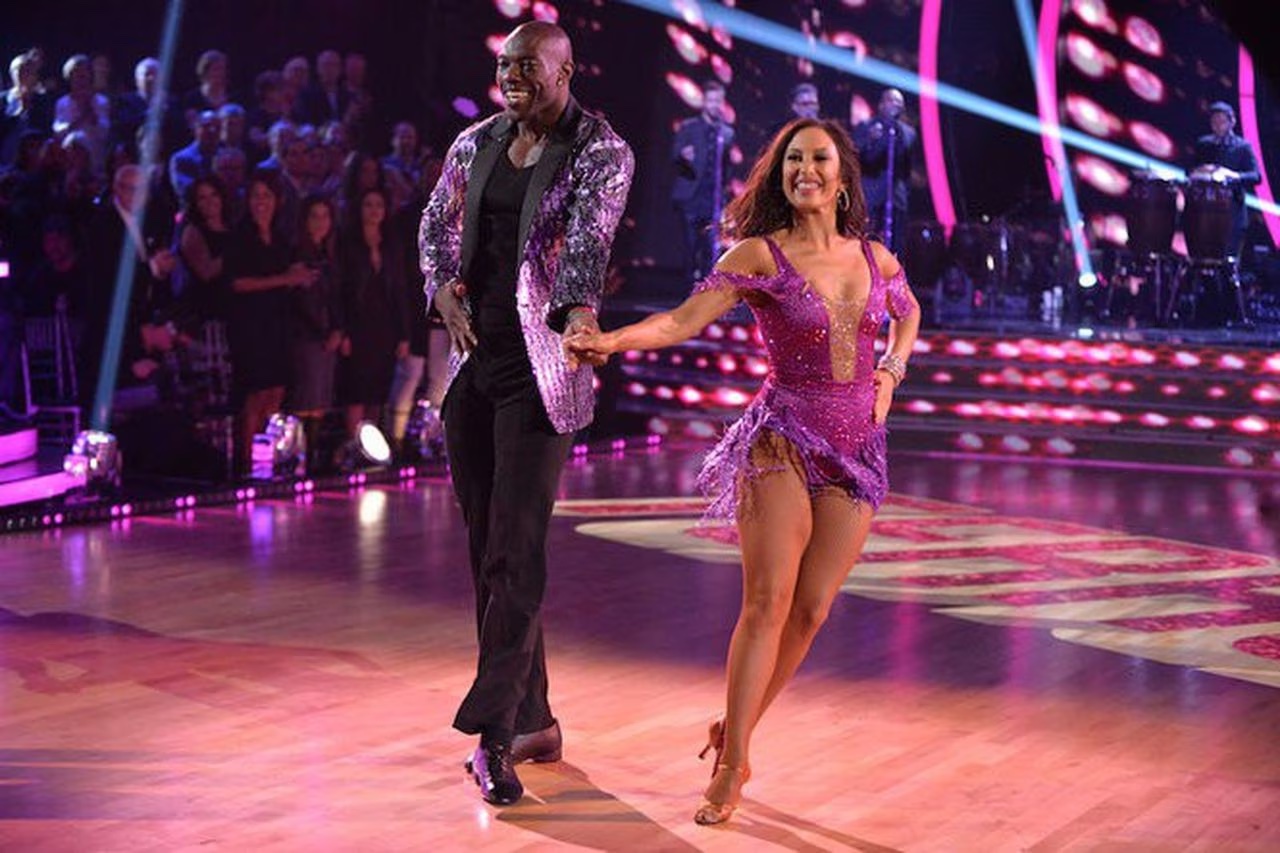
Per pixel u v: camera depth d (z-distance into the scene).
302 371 12.81
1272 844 5.62
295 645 7.95
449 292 5.88
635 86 19.92
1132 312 18.89
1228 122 18.48
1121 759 6.53
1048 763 6.45
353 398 13.21
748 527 5.72
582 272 5.69
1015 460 15.12
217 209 12.31
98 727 6.58
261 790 5.91
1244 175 18.34
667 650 8.06
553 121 5.82
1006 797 6.04
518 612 5.88
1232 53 21.00
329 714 6.84
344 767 6.18
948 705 7.23
